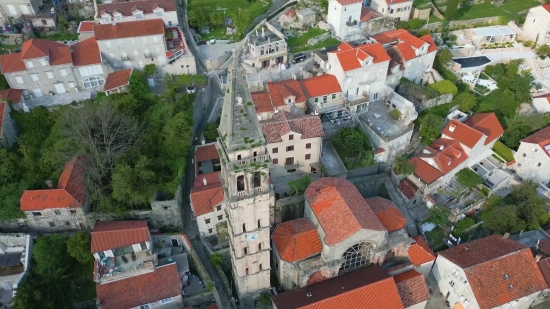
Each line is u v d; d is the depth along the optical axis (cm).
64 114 7319
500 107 9706
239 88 4694
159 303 6166
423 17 11738
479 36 11306
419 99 9431
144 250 6662
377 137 8331
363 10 11075
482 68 10706
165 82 8862
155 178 7012
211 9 11094
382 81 9181
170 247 6956
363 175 8094
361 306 5941
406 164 8144
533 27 11456
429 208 8050
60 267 6519
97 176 7006
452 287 6681
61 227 7075
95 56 8662
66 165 7225
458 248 6862
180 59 9094
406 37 9950
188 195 7600
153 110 7862
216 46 10075
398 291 6303
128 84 8362
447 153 8350
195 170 7600
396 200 8012
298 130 7444
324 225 6219
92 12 10875
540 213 7825
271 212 7162
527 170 8706
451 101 9775
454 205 7988
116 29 8725
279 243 6462
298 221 6731
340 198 6350
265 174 5144
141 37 8731
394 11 11275
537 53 11294
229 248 6856
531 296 6544
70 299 6369
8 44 9894
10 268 6712
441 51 10544
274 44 9425
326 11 11175
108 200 6906
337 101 8862
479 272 6334
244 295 6438
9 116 7688
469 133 8506
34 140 7662
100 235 6438
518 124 9206
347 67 8588
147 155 7425
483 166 8806
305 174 7988
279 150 7531
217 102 8844
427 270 6962
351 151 8119
